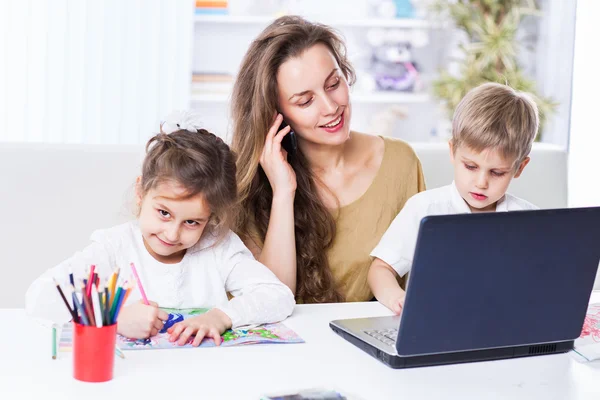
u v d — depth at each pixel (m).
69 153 1.73
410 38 4.23
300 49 1.58
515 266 1.06
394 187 1.78
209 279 1.41
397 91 4.20
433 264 1.01
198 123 1.40
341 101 1.60
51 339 1.13
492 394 0.99
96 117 2.80
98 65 2.78
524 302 1.09
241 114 1.67
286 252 1.62
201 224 1.31
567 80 4.05
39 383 0.96
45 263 1.70
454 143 1.54
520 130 1.46
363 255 1.73
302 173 1.71
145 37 2.84
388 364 1.08
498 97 1.49
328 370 1.05
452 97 4.13
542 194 1.96
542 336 1.13
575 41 2.97
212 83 3.87
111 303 0.98
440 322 1.05
